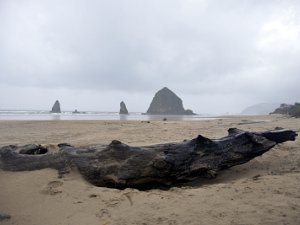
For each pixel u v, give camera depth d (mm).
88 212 4438
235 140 6340
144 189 5914
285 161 7410
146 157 5777
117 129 15539
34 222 4207
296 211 4098
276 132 6719
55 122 20938
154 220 4039
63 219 4270
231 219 3959
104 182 5758
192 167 5891
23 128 16922
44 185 5406
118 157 5859
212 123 19766
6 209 4629
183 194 4973
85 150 6258
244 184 5379
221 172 6723
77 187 5297
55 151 6645
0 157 6465
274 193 4812
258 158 7668
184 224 3879
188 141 6211
